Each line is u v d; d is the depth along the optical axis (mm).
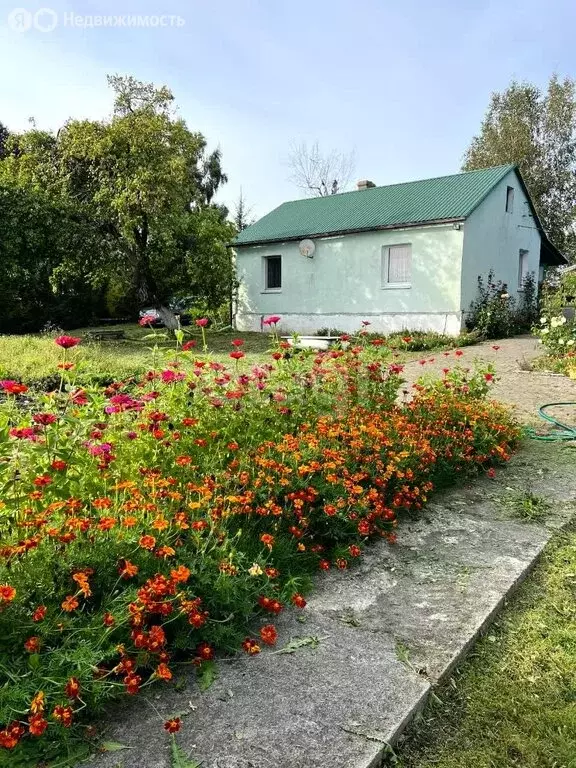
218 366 4035
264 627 2250
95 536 2215
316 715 1877
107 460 2711
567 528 3492
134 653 1958
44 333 16859
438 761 1780
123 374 8398
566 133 31234
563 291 11664
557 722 1942
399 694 1982
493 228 16469
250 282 19469
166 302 18781
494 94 32281
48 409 3152
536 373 9188
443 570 2910
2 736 1517
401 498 3578
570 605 2672
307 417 4031
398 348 12383
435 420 4590
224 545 2408
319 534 3092
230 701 1939
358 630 2379
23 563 2012
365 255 16562
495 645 2371
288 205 21109
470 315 15500
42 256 16422
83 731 1770
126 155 15625
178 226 16859
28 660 1771
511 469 4570
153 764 1665
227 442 3363
